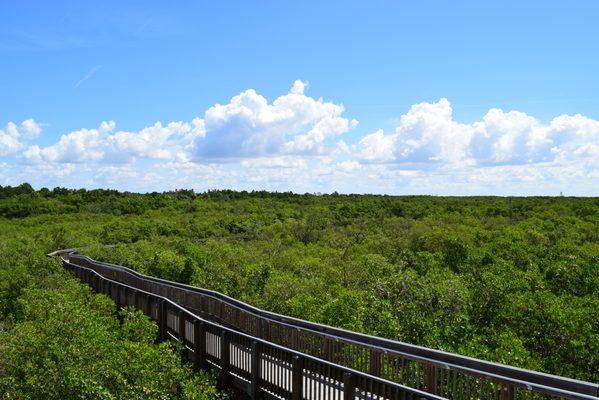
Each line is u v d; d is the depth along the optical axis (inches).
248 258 1261.1
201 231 2281.0
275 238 1884.8
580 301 624.4
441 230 1465.3
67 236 1961.1
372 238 1695.4
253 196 4151.1
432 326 536.4
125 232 2145.7
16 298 918.4
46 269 1058.1
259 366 393.4
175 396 416.8
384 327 517.0
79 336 467.5
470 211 2647.6
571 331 504.4
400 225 2050.9
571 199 3228.3
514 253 1043.9
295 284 801.6
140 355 434.0
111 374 405.7
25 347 461.7
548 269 838.5
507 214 2539.4
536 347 530.3
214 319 607.5
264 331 480.7
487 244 1318.9
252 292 847.1
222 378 436.1
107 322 615.5
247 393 408.2
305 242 1904.5
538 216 2311.8
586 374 450.0
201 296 645.3
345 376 309.1
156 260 1121.4
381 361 337.4
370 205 3026.6
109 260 1358.3
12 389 425.1
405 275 681.0
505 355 446.9
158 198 3695.9
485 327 566.3
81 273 1029.2
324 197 4084.6
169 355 441.4
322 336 393.1
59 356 420.2
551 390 236.2
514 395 253.6
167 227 2293.3
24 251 1509.6
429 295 610.5
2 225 2684.5
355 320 536.1
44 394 401.4
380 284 689.0
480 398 269.4
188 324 528.4
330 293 751.7
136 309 703.7
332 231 1985.7
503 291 631.8
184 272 1035.3
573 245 1191.6
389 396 286.2
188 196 3922.2
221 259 1240.8
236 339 426.6
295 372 346.6
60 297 679.7
